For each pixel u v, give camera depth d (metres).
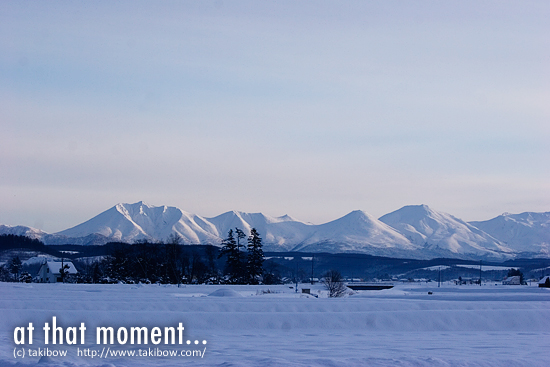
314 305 53.47
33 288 92.19
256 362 22.78
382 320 41.22
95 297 64.12
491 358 25.48
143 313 40.22
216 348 28.58
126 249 149.25
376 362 22.70
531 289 120.44
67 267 163.12
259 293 89.62
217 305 51.41
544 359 25.55
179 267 151.00
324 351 27.55
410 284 187.25
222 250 148.00
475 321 42.16
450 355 26.39
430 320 41.66
